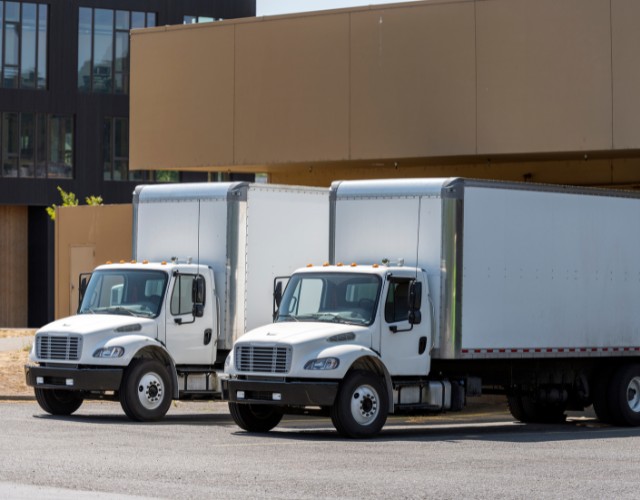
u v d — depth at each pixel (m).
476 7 45.72
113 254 59.78
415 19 46.94
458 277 30.12
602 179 47.81
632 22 42.97
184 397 33.09
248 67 50.78
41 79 95.38
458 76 46.09
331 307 29.70
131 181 97.50
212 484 19.83
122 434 27.92
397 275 29.70
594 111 43.56
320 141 48.94
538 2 44.53
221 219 34.03
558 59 44.19
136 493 18.72
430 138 46.62
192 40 52.28
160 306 32.62
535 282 31.73
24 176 94.94
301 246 35.28
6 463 22.03
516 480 20.95
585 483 20.70
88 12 96.12
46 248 95.75
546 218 32.03
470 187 30.48
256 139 50.56
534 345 31.67
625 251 33.84
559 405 34.66
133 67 53.69
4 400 37.94
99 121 96.56
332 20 48.75
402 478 20.97
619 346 33.59
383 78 47.59
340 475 21.23
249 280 34.16
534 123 44.59
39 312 95.88
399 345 29.45
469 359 31.64
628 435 30.89
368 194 31.25
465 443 27.61
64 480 19.98
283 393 28.19
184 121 52.38
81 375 31.38
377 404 28.69
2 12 94.19
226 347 33.72
